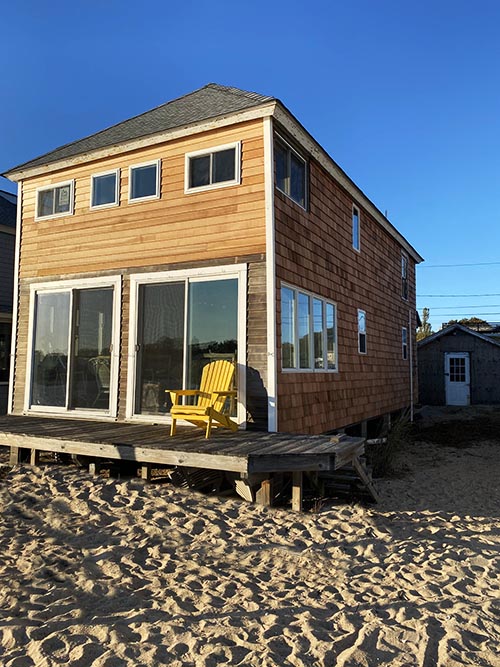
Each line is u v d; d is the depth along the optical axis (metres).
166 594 3.25
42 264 8.56
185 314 7.09
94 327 7.94
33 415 8.34
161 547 4.04
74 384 8.05
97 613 2.98
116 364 7.62
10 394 8.69
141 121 8.50
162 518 4.62
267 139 6.66
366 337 10.98
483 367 20.28
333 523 4.77
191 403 6.89
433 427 14.52
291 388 6.99
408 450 10.88
